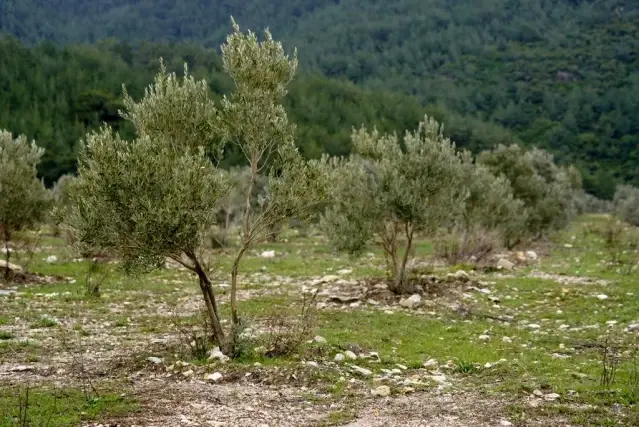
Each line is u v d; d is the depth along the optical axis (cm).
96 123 11581
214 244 3684
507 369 1279
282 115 1446
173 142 1379
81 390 1073
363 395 1105
